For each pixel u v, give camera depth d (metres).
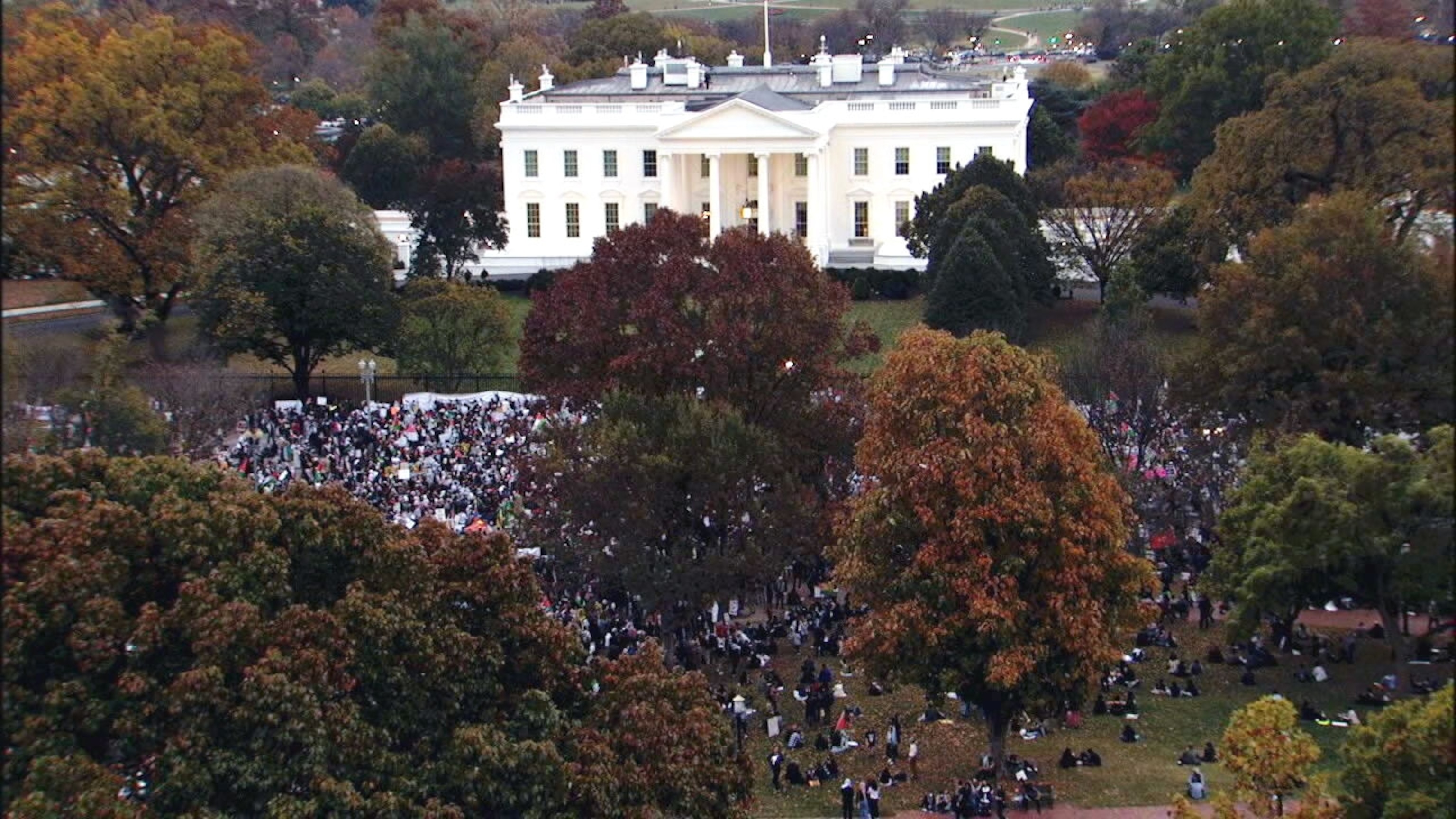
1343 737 60.31
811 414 91.94
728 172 184.38
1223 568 71.12
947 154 180.75
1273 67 158.25
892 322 149.25
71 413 73.19
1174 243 123.12
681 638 81.00
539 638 51.75
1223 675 72.69
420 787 45.56
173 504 47.31
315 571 49.59
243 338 121.00
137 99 135.62
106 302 128.25
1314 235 56.06
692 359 92.00
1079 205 142.12
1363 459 49.81
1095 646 60.94
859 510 66.38
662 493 78.75
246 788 43.22
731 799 50.84
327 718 44.16
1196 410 85.62
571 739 49.34
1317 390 60.28
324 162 196.50
